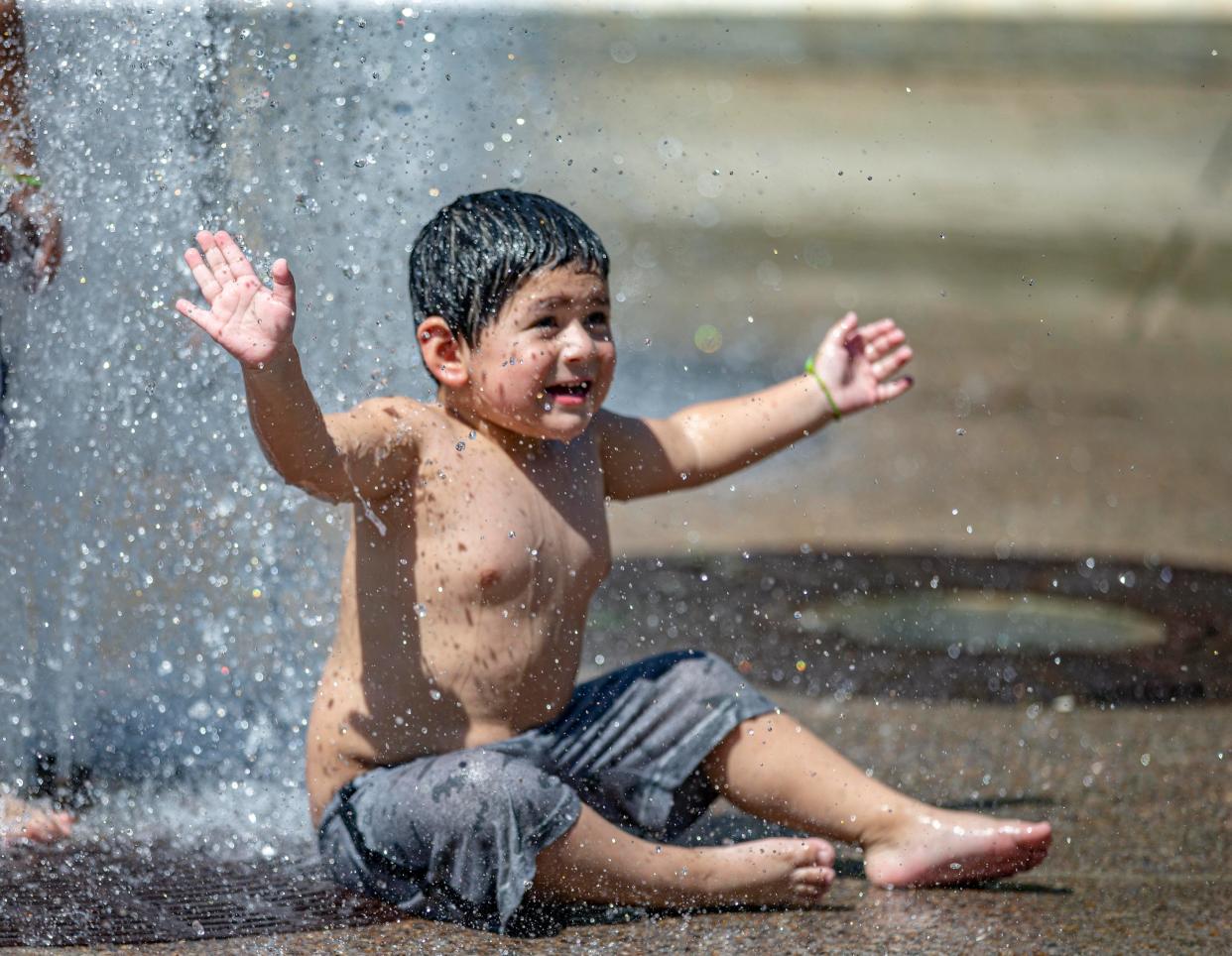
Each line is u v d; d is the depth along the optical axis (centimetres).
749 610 1498
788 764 912
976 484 2058
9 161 1040
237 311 805
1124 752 1159
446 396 909
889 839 908
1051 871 936
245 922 823
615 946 805
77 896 852
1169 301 3388
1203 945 818
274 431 821
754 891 861
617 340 2802
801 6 6588
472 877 824
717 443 1000
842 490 2027
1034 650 1398
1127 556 1722
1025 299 3400
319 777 895
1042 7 6625
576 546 917
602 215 4031
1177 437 2345
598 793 904
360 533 900
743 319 3045
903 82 5803
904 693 1279
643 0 6425
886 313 3222
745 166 4653
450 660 880
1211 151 4875
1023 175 4634
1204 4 6575
